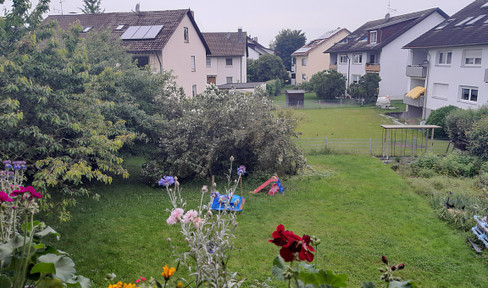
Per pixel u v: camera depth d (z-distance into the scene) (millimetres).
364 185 14820
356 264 8789
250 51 66875
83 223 11148
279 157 14062
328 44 59562
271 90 49375
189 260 8805
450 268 8531
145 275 8266
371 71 42281
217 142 14367
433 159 17172
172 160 14602
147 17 28453
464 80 24875
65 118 10516
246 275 8219
